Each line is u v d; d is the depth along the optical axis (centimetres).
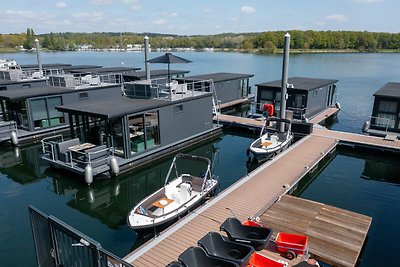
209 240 855
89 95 2588
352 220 1106
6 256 1067
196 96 2186
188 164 1922
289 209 1188
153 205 1188
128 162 1700
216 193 1390
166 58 2208
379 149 2006
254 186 1381
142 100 2067
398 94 2161
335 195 1512
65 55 14375
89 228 1268
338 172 1802
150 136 1903
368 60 10331
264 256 831
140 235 1094
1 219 1312
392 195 1516
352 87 4734
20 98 2159
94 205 1482
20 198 1518
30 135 2216
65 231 689
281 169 1586
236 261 762
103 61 9869
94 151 1631
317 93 2794
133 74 3625
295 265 822
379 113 2212
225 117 2789
